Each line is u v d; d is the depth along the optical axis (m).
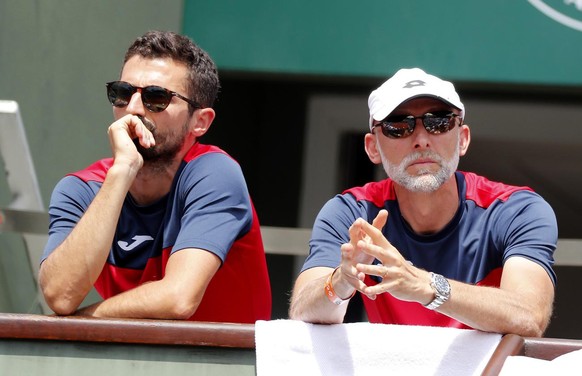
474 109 19.84
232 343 9.18
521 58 17.61
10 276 18.52
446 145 10.91
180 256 10.81
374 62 17.94
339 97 20.45
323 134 20.59
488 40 17.69
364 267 9.04
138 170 11.15
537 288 10.12
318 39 18.08
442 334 9.10
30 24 19.62
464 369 8.97
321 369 9.07
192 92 11.65
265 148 20.73
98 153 19.34
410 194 11.11
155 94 11.38
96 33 19.47
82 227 10.68
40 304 16.03
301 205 20.64
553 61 17.52
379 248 9.04
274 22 18.19
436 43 17.80
